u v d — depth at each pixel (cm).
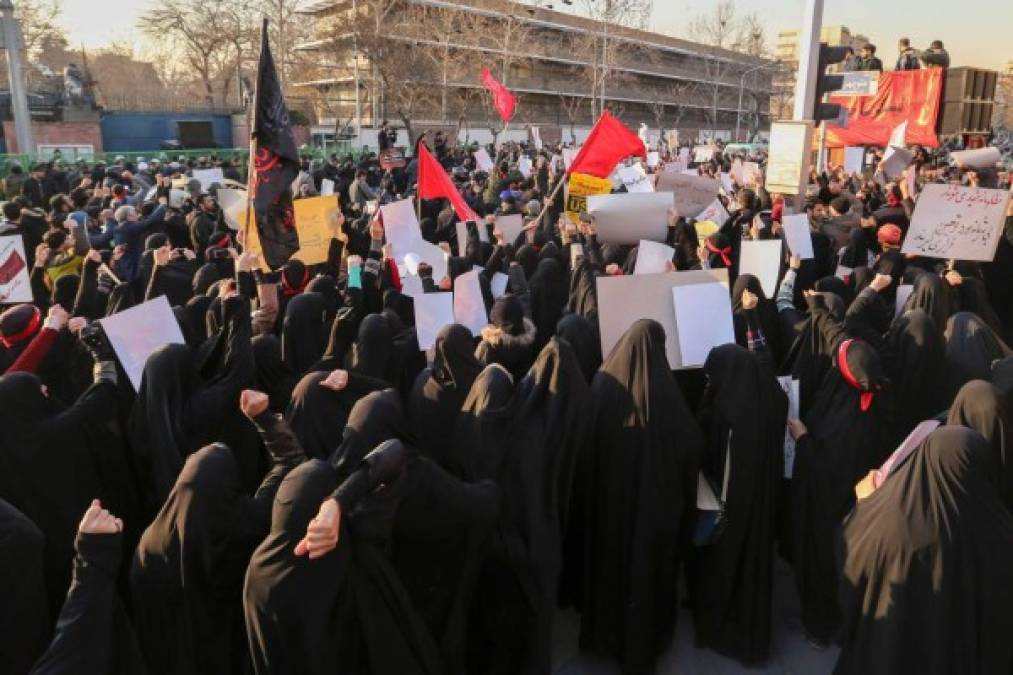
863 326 426
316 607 228
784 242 679
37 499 309
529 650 310
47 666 208
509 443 313
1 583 236
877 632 247
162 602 253
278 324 504
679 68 6819
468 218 782
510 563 305
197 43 4569
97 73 6188
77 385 439
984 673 239
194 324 496
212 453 258
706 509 339
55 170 1544
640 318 398
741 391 337
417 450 290
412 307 555
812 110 877
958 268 661
